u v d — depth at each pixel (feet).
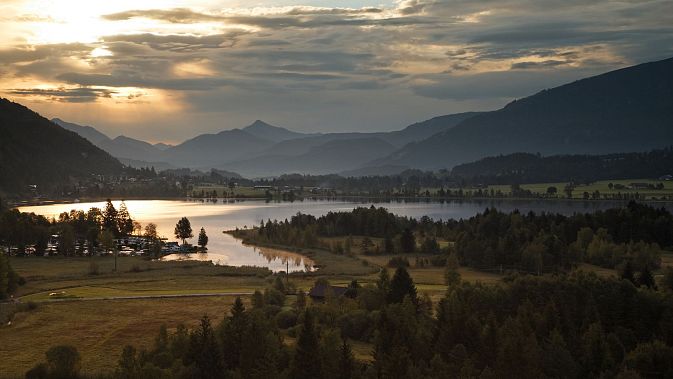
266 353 318.24
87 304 509.76
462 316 344.08
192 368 312.29
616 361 333.21
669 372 310.45
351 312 406.00
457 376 297.33
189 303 512.63
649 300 384.27
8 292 561.43
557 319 360.48
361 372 310.24
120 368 330.54
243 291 564.71
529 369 295.89
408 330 348.38
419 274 654.12
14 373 344.90
